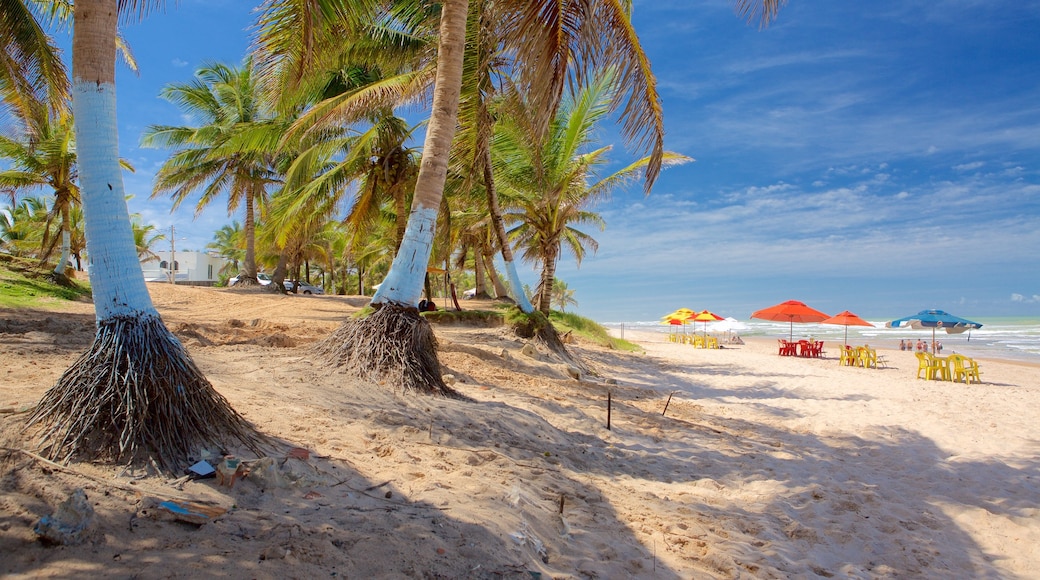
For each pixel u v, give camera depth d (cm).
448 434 529
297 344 876
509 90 1275
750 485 559
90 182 363
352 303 2206
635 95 781
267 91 786
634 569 335
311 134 1448
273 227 1925
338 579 237
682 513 455
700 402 1080
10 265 1866
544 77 695
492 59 1165
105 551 228
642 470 574
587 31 658
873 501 528
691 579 334
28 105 1251
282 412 481
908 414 1003
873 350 2084
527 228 2641
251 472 321
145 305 365
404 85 1171
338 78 1608
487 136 1268
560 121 1526
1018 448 748
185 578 217
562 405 772
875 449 736
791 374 1705
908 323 2289
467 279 6406
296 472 340
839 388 1377
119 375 335
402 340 689
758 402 1125
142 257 4081
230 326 1141
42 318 982
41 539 225
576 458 561
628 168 1695
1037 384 1614
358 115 1255
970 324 2159
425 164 762
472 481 413
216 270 5762
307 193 1634
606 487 492
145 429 322
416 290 736
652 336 4953
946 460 686
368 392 609
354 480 365
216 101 2575
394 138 1705
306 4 654
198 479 310
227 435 369
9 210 3878
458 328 1463
